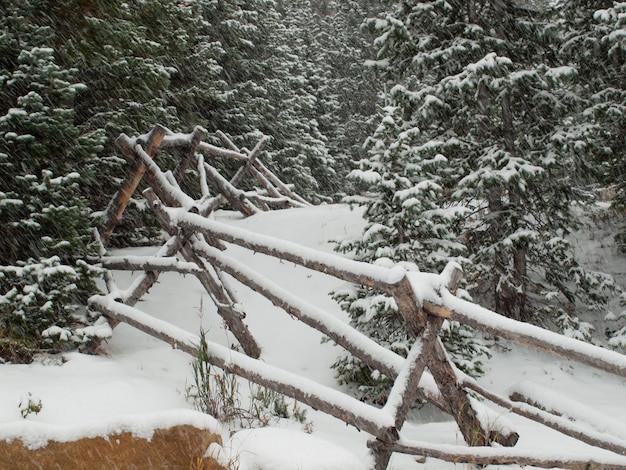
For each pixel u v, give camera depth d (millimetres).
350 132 35969
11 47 7410
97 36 9281
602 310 10836
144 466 3318
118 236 11359
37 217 6656
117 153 10297
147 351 6969
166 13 12273
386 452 4332
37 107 7070
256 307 9641
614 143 11734
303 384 4789
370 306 7492
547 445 5250
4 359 5656
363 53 41344
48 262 6367
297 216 13203
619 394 8336
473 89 10438
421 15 11266
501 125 11469
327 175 27578
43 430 3285
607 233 13258
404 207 7793
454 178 11180
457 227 11188
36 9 8328
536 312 10422
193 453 3387
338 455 3539
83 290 7047
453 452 4113
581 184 11656
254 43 23688
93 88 10133
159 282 9773
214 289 7441
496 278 10641
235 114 19859
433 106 10836
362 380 7645
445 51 10836
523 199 10852
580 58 11289
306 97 27781
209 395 5227
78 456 3262
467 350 7816
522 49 11641
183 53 15406
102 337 6379
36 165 6988
